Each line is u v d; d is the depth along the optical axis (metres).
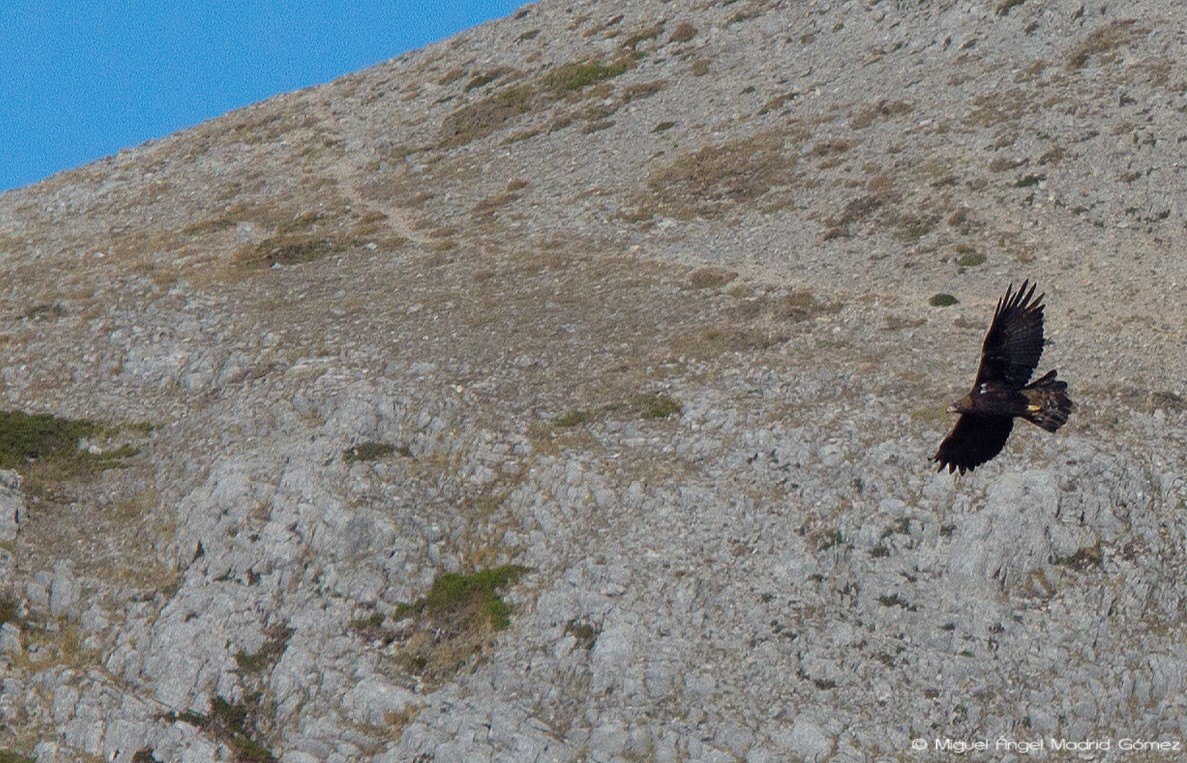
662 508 37.19
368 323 49.34
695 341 44.66
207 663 36.44
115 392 48.34
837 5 68.94
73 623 38.75
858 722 31.70
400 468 40.19
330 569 37.62
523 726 32.72
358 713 34.31
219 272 56.03
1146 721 31.41
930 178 53.38
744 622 33.97
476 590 36.41
